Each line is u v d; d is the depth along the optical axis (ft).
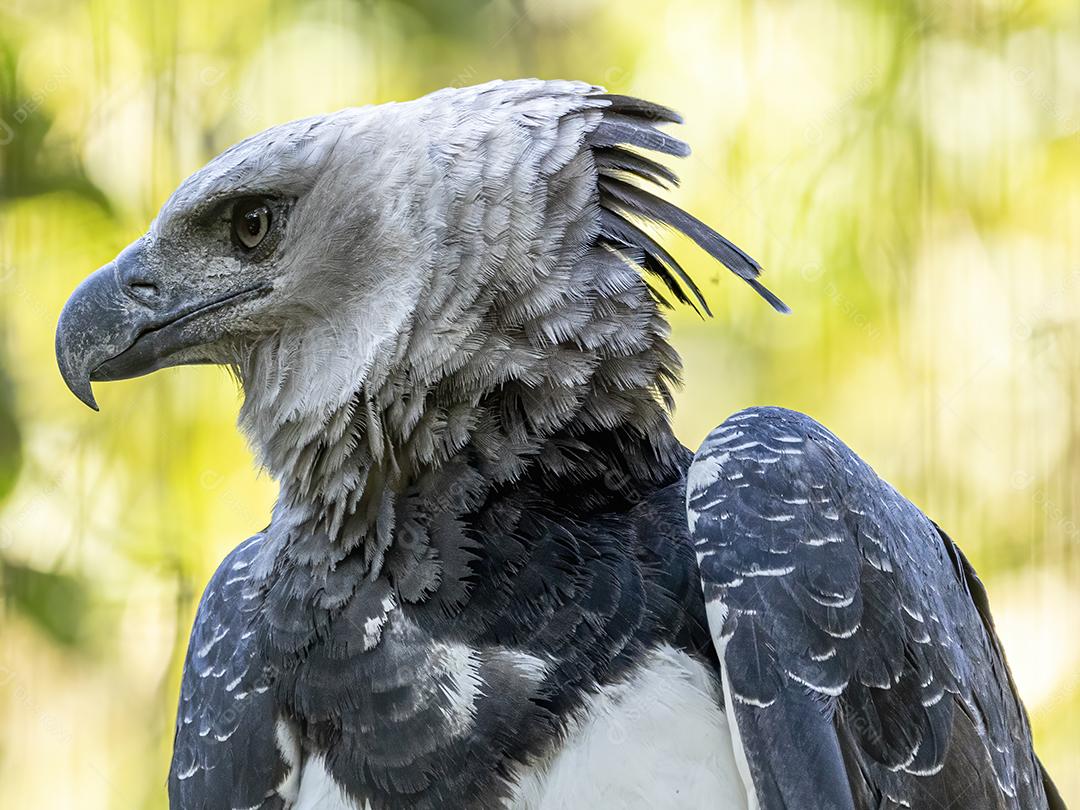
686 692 24.56
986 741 27.55
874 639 25.39
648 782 24.02
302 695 26.03
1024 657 47.19
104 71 46.78
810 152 47.50
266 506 45.98
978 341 47.52
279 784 26.58
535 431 26.21
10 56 46.88
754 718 24.14
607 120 27.68
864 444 46.73
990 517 47.14
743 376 47.73
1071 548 46.98
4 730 44.73
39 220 46.52
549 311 26.25
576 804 23.95
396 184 27.02
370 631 25.43
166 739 44.65
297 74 49.88
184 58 48.08
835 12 48.32
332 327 27.63
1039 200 48.08
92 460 45.34
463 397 26.30
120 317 29.09
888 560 26.32
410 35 51.57
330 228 27.48
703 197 48.44
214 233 28.76
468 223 26.40
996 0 48.34
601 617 24.88
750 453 26.13
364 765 25.09
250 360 28.84
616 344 26.45
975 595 31.24
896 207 47.01
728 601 24.76
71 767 44.86
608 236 26.84
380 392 26.58
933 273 47.21
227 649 27.76
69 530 44.98
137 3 47.29
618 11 51.90
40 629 44.37
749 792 23.91
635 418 26.84
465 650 24.91
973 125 47.93
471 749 24.41
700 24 50.52
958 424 47.24
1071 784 46.42
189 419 45.80
